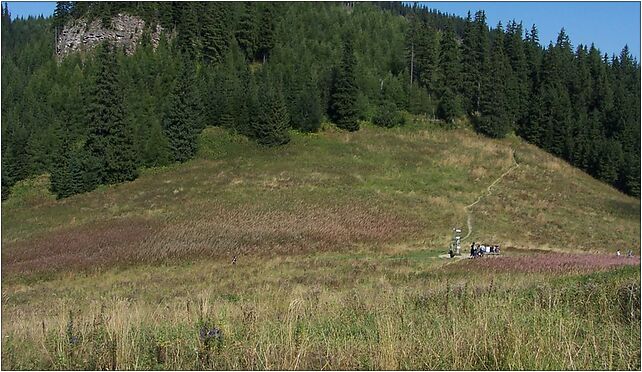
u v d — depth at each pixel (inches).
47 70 3447.3
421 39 3779.5
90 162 2379.4
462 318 391.2
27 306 788.0
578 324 366.9
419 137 3100.4
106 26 3848.4
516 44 3949.3
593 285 474.3
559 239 1843.0
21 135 2600.9
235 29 3976.4
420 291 569.0
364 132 3090.6
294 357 315.3
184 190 2145.7
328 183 2204.7
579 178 2940.5
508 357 301.6
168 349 335.0
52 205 2187.5
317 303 489.7
